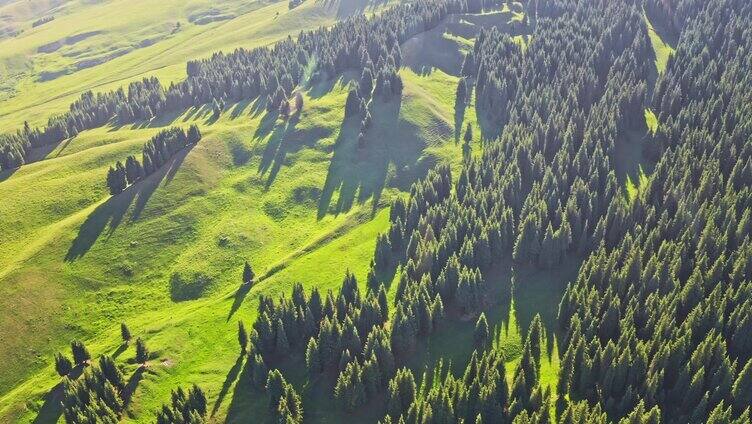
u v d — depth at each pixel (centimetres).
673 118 13512
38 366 9444
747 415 6128
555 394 7738
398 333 8406
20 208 12562
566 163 11512
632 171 12469
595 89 14588
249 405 8194
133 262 11406
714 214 9431
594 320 8044
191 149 14025
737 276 8138
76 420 7650
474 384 7200
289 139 14950
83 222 11988
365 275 10606
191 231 12212
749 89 12900
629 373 7156
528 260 10219
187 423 7656
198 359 9206
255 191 13575
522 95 14500
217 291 10956
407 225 11281
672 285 8394
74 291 10700
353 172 13850
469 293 9138
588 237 10188
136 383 8650
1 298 10144
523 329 9038
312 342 8150
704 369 6969
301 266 11075
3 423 8338
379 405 7906
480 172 11944
